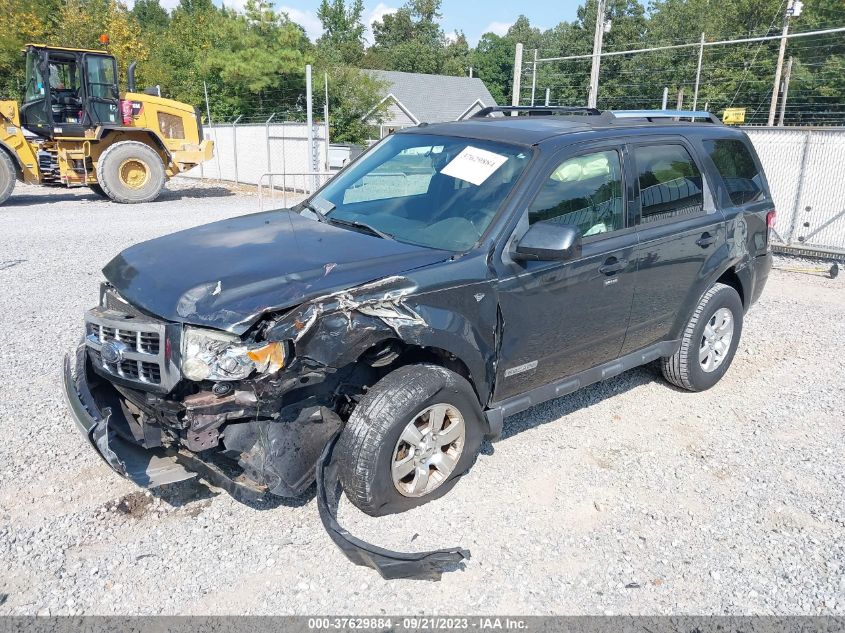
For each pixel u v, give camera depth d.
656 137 4.88
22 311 7.12
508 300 3.84
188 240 4.02
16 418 4.65
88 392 3.60
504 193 4.01
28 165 16.17
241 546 3.46
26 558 3.31
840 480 4.29
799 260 10.99
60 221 13.52
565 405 5.25
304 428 3.39
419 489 3.69
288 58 34.22
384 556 3.04
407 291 3.43
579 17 59.88
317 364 3.23
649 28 55.75
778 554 3.55
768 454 4.59
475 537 3.58
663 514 3.87
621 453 4.53
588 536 3.64
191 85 36.19
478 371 3.78
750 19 48.09
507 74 86.19
